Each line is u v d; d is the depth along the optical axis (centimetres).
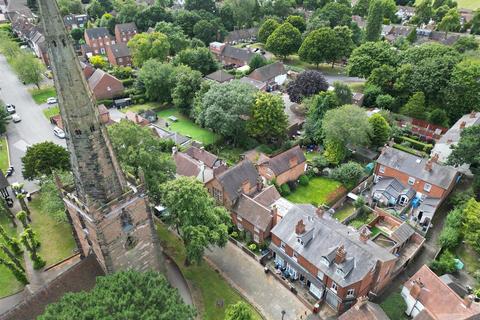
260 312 4675
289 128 8769
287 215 5400
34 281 4916
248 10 16300
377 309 4269
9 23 16412
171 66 10400
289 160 7050
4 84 11288
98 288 3167
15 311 3322
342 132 7325
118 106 10269
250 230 5853
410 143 8356
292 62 13688
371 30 13350
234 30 16175
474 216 5381
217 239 4794
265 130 8250
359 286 4547
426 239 6012
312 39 12188
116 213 3294
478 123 7394
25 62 10338
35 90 10900
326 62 13062
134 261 3803
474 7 17975
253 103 8256
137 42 11794
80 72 2677
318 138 8262
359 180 7244
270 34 14412
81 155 2909
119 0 18875
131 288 3169
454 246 5578
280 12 17138
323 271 4672
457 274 5244
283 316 4647
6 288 4903
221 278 5116
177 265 5219
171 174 5903
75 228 3878
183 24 14888
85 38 14350
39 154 6197
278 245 5350
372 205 6800
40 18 2411
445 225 5950
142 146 5591
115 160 3173
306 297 4984
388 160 7106
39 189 6831
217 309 4644
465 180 7294
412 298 4659
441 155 7469
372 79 10138
